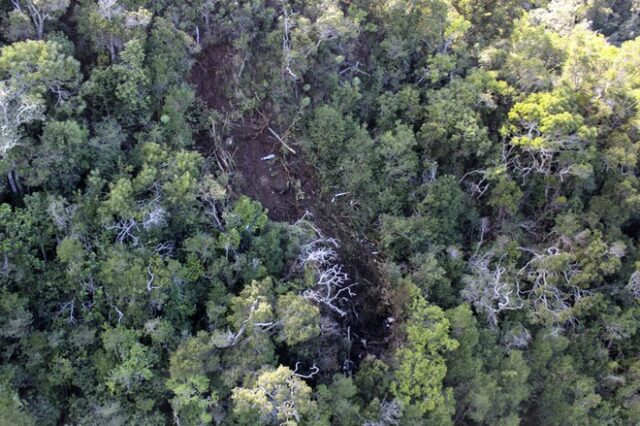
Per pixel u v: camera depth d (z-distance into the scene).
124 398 29.03
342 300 37.28
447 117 39.62
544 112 39.00
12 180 29.36
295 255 34.34
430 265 36.59
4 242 27.58
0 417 25.38
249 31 39.03
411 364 32.66
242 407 27.20
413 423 31.70
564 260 38.22
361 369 33.47
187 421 28.53
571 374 38.09
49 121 29.62
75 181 30.61
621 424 39.03
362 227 39.59
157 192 30.89
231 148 37.53
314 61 39.28
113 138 31.19
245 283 32.38
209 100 37.66
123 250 29.20
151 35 34.19
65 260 28.11
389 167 39.09
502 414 36.25
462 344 34.47
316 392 30.98
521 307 37.22
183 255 32.09
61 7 30.58
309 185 39.50
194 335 31.36
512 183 39.94
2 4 31.33
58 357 28.62
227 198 34.25
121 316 29.52
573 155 39.25
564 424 38.12
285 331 29.55
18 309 27.75
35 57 28.20
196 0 36.47
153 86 33.38
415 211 39.41
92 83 30.52
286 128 39.44
